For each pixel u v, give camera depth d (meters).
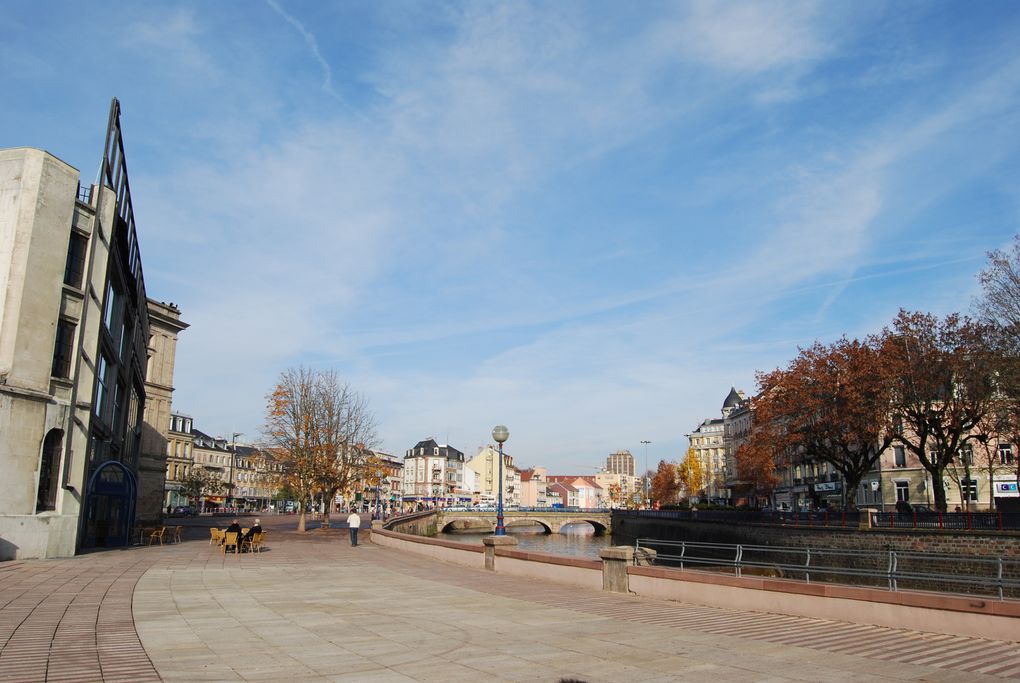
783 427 56.91
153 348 63.59
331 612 13.70
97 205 26.38
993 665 9.39
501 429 24.69
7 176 23.80
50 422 23.72
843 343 51.69
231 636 11.02
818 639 11.28
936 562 37.47
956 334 45.41
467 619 13.13
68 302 24.95
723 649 10.47
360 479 53.62
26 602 13.67
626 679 8.62
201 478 105.88
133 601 14.34
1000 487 56.53
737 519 60.53
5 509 22.17
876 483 66.94
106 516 29.30
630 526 95.50
